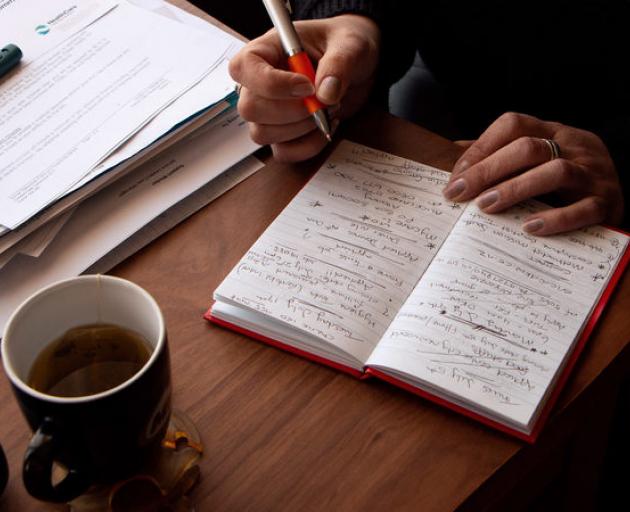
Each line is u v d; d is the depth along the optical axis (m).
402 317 0.61
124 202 0.70
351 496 0.52
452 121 1.24
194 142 0.76
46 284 0.63
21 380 0.44
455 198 0.71
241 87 0.74
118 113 0.73
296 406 0.57
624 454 1.15
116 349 0.49
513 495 0.77
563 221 0.66
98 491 0.50
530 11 1.08
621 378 0.63
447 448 0.54
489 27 1.11
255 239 0.69
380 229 0.68
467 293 0.62
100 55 0.79
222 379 0.58
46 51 0.80
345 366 0.59
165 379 0.46
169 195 0.70
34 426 0.45
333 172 0.73
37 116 0.73
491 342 0.58
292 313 0.60
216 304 0.63
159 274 0.66
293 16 0.95
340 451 0.54
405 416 0.56
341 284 0.63
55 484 0.49
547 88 1.12
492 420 0.56
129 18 0.83
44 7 0.85
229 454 0.54
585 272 0.64
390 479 0.53
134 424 0.45
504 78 1.15
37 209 0.65
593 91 1.10
